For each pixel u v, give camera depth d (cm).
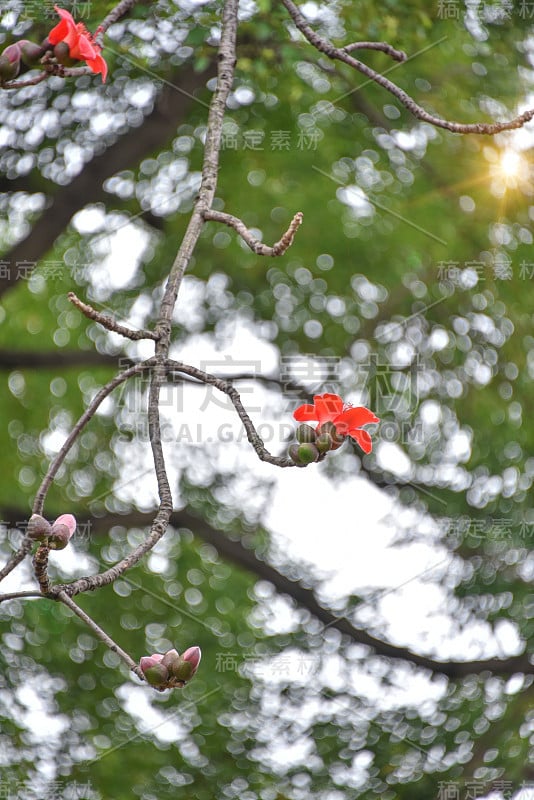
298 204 922
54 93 847
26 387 997
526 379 959
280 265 959
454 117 886
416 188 928
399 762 888
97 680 922
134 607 949
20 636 921
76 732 903
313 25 776
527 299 952
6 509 950
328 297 973
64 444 233
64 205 849
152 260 973
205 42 761
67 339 992
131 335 266
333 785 887
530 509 938
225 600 969
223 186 920
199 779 891
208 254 959
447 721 903
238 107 880
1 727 886
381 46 358
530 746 864
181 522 947
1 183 868
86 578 233
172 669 239
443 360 952
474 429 952
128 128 873
